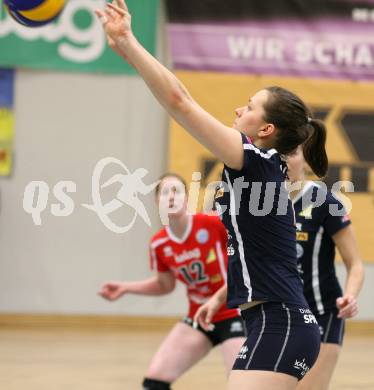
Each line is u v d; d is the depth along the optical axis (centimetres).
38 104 2116
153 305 2128
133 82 2134
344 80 2148
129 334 2002
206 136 589
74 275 2116
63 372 1454
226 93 2123
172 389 1321
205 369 1525
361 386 1361
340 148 2142
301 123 659
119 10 584
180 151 2103
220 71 2125
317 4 2141
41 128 2116
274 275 636
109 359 1616
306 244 898
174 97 576
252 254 641
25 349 1725
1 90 2105
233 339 1046
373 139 2144
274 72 2134
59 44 2116
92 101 2128
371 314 2136
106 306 2125
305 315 643
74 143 2120
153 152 2136
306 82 2142
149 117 2134
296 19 2138
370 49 2150
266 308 636
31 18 845
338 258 2097
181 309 2130
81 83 2127
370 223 2130
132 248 2111
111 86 2130
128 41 577
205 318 902
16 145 2111
